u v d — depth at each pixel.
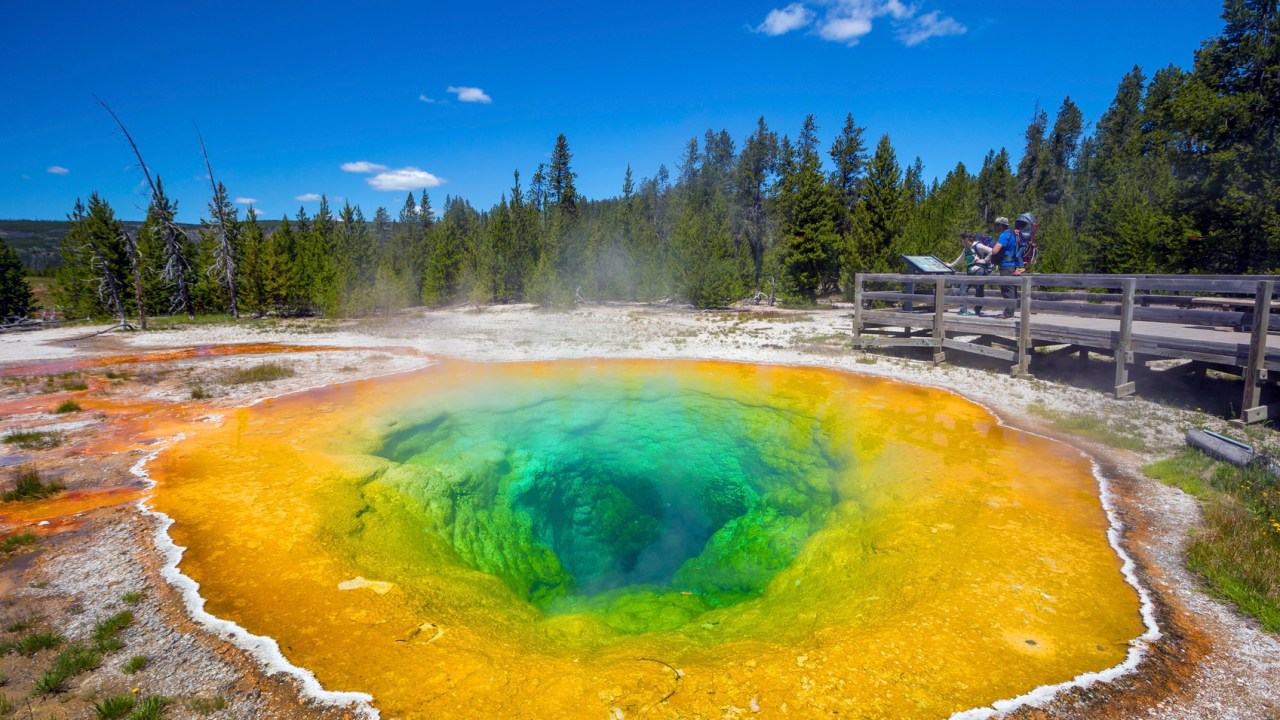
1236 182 21.05
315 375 12.17
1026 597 4.27
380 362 13.63
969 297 12.16
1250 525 4.99
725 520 8.38
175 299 31.33
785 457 8.42
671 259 30.20
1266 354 7.59
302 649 3.84
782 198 29.33
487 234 30.98
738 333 18.20
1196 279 8.50
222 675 3.58
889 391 10.43
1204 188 22.00
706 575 6.81
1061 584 4.43
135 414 9.27
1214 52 22.78
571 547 8.30
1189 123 22.41
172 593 4.45
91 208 31.58
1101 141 55.16
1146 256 26.50
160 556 4.98
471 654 3.88
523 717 3.25
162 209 26.39
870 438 8.05
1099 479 6.45
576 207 41.88
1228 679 3.42
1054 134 66.06
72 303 34.16
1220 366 9.35
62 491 6.31
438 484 7.15
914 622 4.03
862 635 3.93
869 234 27.17
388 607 4.37
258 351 15.80
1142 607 4.14
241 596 4.43
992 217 47.97
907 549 5.07
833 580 5.01
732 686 3.48
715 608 5.68
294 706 3.33
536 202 41.50
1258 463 6.00
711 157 56.75
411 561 5.34
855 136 31.50
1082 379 11.10
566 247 30.73
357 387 11.02
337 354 14.91
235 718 3.24
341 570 4.85
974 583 4.46
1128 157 38.53
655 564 8.09
